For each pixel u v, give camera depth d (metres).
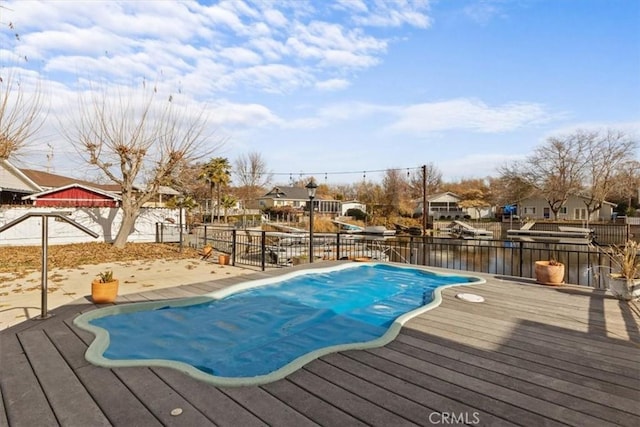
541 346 2.99
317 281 6.82
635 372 2.49
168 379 2.37
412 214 41.44
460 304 4.31
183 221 15.45
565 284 5.48
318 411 1.99
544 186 31.09
